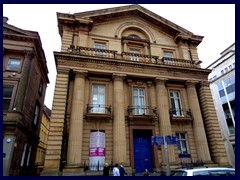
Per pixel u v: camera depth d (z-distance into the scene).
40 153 30.34
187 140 17.36
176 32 22.70
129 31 21.75
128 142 15.77
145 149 16.52
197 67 20.19
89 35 19.41
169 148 15.90
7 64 17.30
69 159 13.48
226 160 16.59
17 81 16.81
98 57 16.89
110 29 20.64
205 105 18.78
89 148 14.73
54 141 13.58
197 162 15.99
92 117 15.53
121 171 11.98
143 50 20.89
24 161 17.97
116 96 16.38
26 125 17.89
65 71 15.92
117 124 15.38
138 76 17.91
